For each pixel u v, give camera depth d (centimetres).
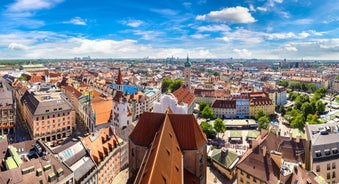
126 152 10850
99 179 8738
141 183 4297
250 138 13975
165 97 10531
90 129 14425
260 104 19988
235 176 9894
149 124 7562
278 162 7712
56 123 13975
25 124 16025
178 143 7038
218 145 13188
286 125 17838
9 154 7394
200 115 19462
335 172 7456
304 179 6194
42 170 6750
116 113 13362
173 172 5241
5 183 6034
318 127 8081
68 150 8119
